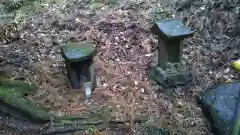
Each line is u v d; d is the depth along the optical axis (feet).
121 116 9.40
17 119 9.50
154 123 9.26
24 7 15.03
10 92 9.93
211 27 12.80
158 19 13.60
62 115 9.50
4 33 13.00
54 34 13.12
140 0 14.87
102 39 12.59
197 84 10.46
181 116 9.50
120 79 10.69
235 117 6.29
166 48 10.00
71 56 9.54
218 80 10.57
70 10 14.56
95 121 9.24
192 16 13.38
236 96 9.37
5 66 11.16
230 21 12.82
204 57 11.53
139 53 11.90
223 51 11.72
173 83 10.26
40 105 9.77
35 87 10.37
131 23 13.41
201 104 9.72
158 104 9.85
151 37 12.62
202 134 9.02
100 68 11.10
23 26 13.57
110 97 10.07
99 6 14.71
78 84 10.18
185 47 12.02
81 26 13.47
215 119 9.05
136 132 9.04
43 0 15.44
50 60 11.66
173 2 14.44
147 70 11.10
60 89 10.36
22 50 12.14
